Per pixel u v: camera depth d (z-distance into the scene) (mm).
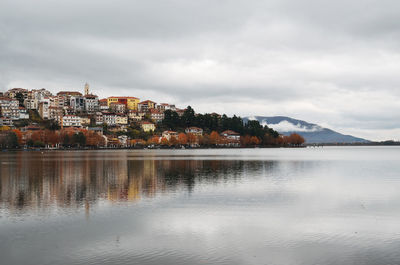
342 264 27797
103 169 107500
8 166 119188
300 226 38656
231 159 169125
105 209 46750
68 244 32250
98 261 28203
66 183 73062
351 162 150625
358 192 61625
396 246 31938
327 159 175875
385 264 27750
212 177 84562
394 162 150750
